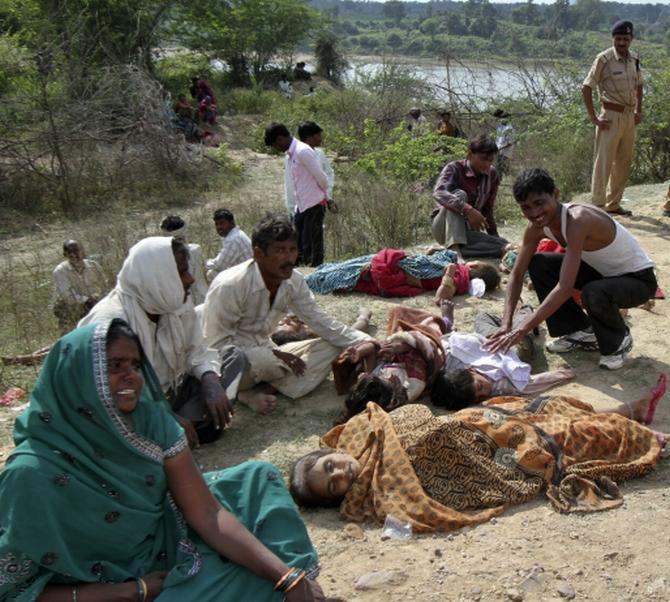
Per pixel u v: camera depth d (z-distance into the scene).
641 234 8.38
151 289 3.95
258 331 4.87
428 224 10.16
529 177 4.60
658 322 5.86
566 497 3.73
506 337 4.74
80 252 7.47
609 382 4.96
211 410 4.20
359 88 24.19
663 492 3.80
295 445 4.40
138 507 2.53
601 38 18.55
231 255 7.38
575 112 14.12
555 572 3.21
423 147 12.10
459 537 3.51
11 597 2.39
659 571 3.19
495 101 17.53
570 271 4.62
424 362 4.78
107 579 2.52
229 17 31.02
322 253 8.62
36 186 14.54
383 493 3.69
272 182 17.14
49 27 19.19
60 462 2.38
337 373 4.95
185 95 24.00
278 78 33.91
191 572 2.57
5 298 8.43
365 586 3.18
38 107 14.93
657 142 12.56
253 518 2.80
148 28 23.84
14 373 6.08
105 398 2.37
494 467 3.84
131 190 15.40
